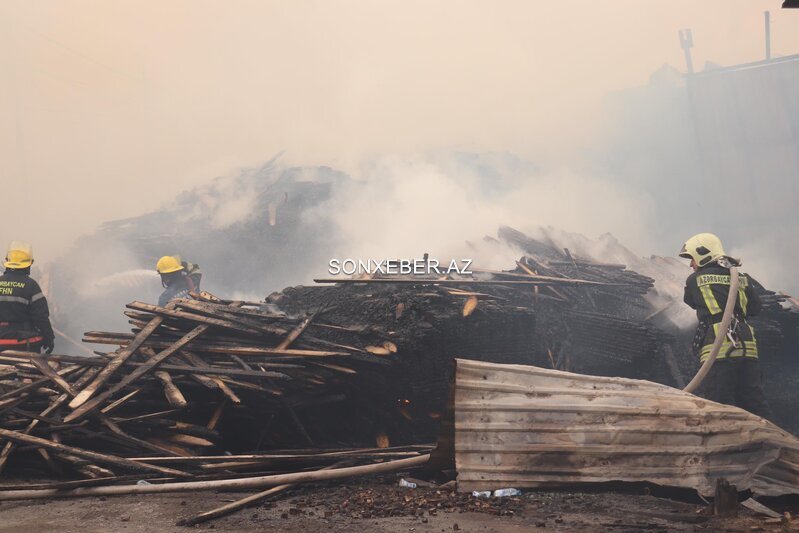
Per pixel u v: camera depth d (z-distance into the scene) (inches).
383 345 384.2
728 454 236.8
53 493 253.1
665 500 235.0
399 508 230.2
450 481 261.1
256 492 267.4
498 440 243.1
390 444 388.5
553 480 239.8
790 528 196.9
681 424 238.7
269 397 366.9
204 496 259.0
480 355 425.4
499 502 233.5
